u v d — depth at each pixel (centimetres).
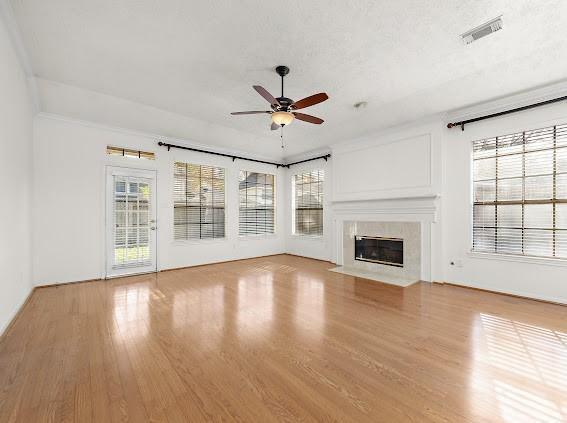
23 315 291
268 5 211
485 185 387
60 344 228
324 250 623
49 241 399
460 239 404
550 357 208
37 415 148
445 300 343
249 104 399
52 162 401
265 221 698
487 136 379
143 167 491
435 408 153
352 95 366
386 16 223
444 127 419
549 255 335
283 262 604
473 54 274
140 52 274
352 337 243
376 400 160
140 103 397
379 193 496
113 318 284
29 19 226
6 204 251
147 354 212
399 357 209
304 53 274
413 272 449
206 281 439
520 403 157
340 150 567
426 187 433
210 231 591
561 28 234
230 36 248
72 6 212
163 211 516
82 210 427
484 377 183
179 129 489
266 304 330
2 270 242
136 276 470
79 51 272
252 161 664
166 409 153
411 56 279
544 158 338
